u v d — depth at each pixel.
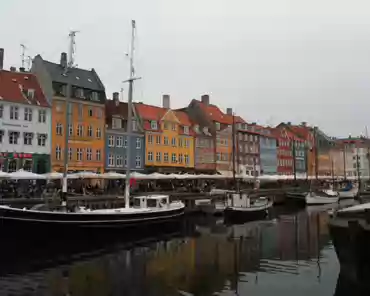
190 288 18.38
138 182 55.22
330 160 116.00
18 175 34.94
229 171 75.19
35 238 24.12
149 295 17.44
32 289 18.22
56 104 50.44
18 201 31.98
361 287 16.89
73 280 19.59
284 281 19.36
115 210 29.17
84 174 40.81
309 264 22.69
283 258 24.27
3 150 45.00
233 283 19.08
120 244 27.75
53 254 24.69
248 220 42.22
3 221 23.11
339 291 17.62
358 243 17.17
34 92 49.53
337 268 21.67
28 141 47.31
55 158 49.59
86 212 26.67
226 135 76.50
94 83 56.53
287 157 97.00
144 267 22.11
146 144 61.03
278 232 34.34
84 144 52.81
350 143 130.62
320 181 93.12
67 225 25.25
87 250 26.05
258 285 18.72
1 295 17.39
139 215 28.92
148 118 62.66
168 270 21.44
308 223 40.16
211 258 24.33
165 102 71.19
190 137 68.81
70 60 32.31
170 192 48.53
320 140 113.25
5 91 46.75
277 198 61.84
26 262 23.06
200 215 44.59
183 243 29.16
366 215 17.72
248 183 72.19
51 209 28.38
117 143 57.34
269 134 91.94
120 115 58.72
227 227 37.31
